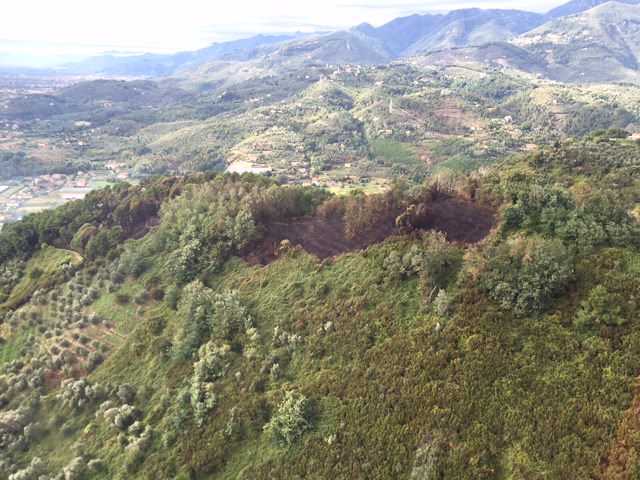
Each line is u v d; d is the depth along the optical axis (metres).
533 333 34.62
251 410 40.66
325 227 61.78
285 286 54.75
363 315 44.41
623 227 39.44
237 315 51.75
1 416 51.66
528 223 44.47
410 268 45.94
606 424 27.58
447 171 58.03
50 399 54.53
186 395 46.09
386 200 56.34
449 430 31.38
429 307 41.06
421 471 29.59
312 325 47.12
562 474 26.48
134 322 63.59
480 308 38.06
